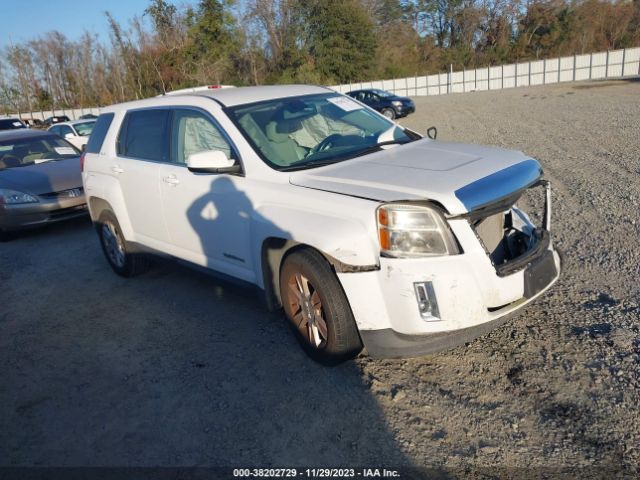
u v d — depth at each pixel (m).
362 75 49.81
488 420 3.04
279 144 4.16
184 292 5.41
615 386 3.18
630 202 6.49
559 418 2.99
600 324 3.85
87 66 56.31
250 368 3.83
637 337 3.62
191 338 4.39
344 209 3.32
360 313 3.25
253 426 3.21
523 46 56.28
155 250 5.23
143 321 4.82
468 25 58.31
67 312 5.25
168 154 4.86
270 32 47.59
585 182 7.68
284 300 3.79
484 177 3.33
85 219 9.30
